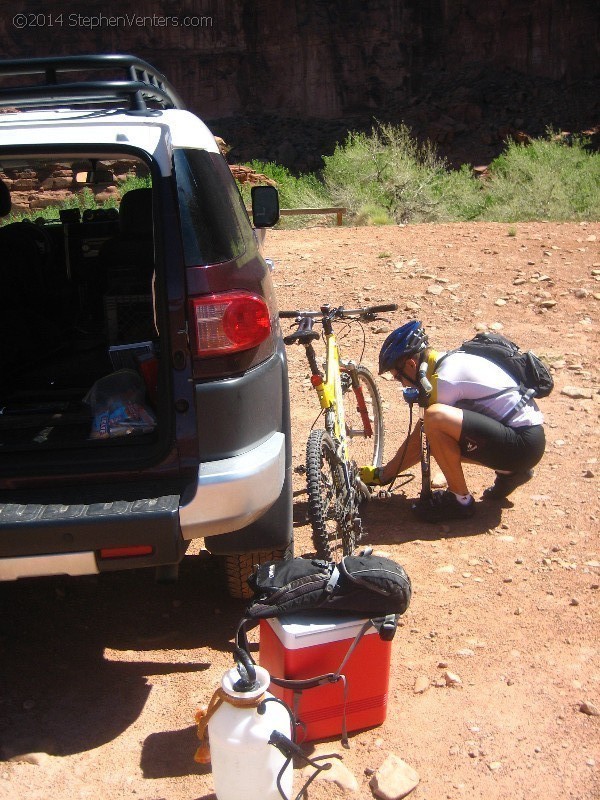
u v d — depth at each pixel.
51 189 18.44
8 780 2.80
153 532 2.86
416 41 61.69
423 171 21.64
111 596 3.96
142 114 3.22
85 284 5.81
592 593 3.81
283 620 2.92
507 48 60.66
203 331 2.97
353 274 10.05
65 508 2.88
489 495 4.80
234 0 62.31
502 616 3.66
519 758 2.84
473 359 4.59
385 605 2.92
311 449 3.78
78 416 3.53
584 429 5.74
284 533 3.42
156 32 62.72
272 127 61.91
